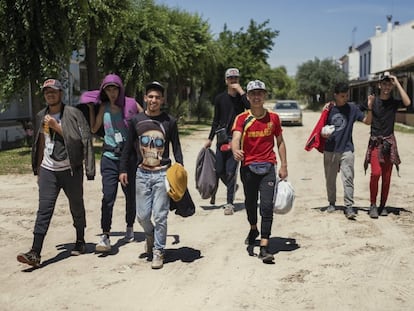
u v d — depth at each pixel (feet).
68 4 46.42
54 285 16.93
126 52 70.69
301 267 18.43
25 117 75.82
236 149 19.16
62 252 20.47
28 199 30.86
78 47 56.18
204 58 103.76
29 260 18.07
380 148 25.22
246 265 18.72
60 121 18.62
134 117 18.86
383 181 25.82
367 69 193.67
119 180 20.20
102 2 52.29
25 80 48.34
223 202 30.27
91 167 18.90
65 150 18.71
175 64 80.79
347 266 18.47
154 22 73.72
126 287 16.70
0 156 51.78
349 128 25.34
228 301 15.49
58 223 24.94
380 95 25.13
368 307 14.97
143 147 18.40
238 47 133.80
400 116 107.24
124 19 57.72
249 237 21.01
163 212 18.35
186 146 63.62
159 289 16.51
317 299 15.56
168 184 17.98
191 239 22.21
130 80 71.61
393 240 21.63
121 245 21.35
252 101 19.01
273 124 19.24
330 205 27.02
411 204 28.78
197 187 26.58
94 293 16.22
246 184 19.65
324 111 25.82
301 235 22.63
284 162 19.65
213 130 26.71
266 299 15.62
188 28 98.37
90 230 23.94
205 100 125.29
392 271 17.93
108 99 20.30
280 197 19.33
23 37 47.01
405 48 176.04
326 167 26.22
